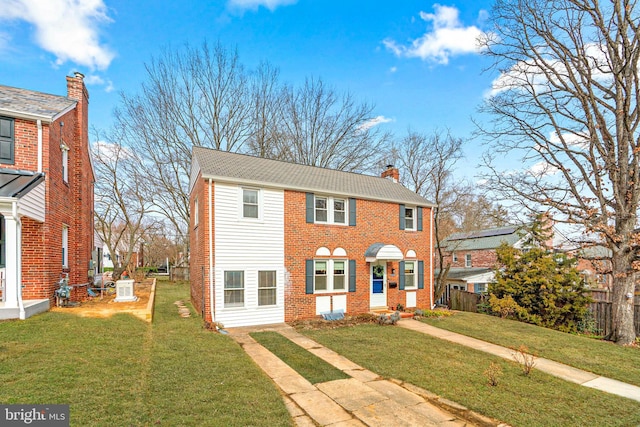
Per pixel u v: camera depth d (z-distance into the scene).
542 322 15.02
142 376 5.86
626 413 6.01
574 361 9.12
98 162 24.83
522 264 16.66
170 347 7.80
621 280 12.80
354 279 14.59
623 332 12.38
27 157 9.88
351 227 14.74
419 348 9.51
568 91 14.12
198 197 13.40
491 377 7.10
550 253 16.20
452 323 13.54
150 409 4.74
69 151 12.89
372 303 15.18
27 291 9.69
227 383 6.03
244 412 4.97
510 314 15.91
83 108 14.49
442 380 7.11
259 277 12.23
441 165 25.72
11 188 8.62
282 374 7.02
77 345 6.89
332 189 14.31
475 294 18.92
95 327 8.24
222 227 11.59
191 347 8.04
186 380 5.97
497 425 5.33
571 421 5.59
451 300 21.16
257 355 8.28
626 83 12.78
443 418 5.45
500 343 10.71
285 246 12.90
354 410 5.54
